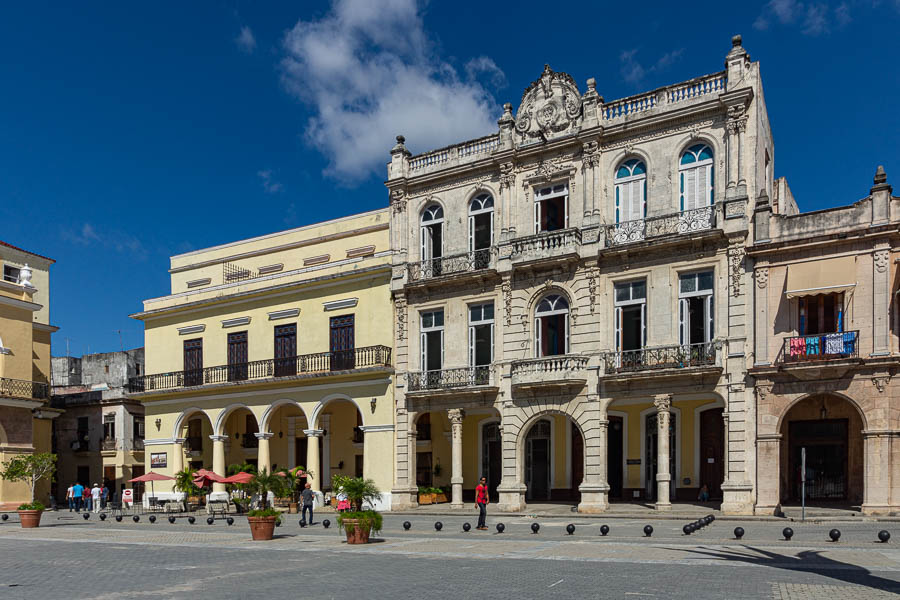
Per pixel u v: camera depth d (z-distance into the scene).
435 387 30.22
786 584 11.12
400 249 32.28
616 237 27.25
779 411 23.48
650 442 28.89
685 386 25.09
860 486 24.89
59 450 45.53
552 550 15.80
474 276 29.67
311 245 35.91
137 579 13.21
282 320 35.03
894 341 22.23
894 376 21.97
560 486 30.34
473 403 29.52
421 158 32.66
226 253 38.72
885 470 21.77
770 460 23.42
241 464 36.78
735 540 16.75
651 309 26.23
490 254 29.94
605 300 27.14
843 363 22.31
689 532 18.31
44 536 22.78
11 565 15.63
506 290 29.20
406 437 30.91
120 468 42.66
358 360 32.06
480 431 32.56
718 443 27.62
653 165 26.88
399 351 31.67
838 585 11.00
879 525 19.83
